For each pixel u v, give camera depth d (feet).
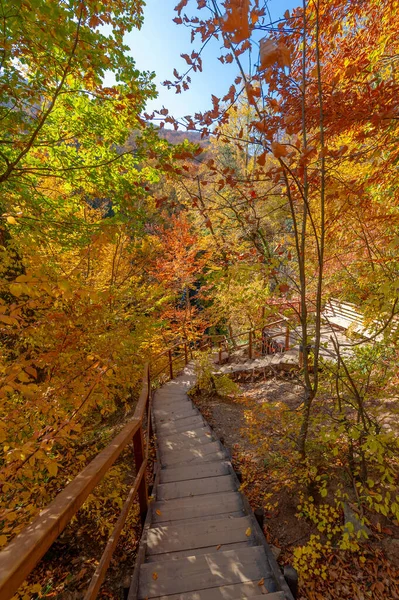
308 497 11.21
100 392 12.46
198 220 32.07
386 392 12.85
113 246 26.30
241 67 7.00
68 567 11.92
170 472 13.60
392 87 8.98
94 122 15.38
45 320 10.94
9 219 9.23
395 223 11.47
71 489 4.98
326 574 9.58
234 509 10.97
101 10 10.80
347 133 11.94
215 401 23.29
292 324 14.73
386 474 9.59
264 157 6.79
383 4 9.77
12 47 10.73
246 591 7.69
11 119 13.03
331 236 13.89
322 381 14.48
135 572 8.18
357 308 14.70
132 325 19.13
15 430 10.09
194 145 14.87
